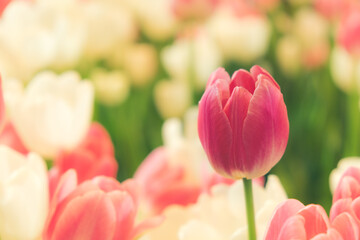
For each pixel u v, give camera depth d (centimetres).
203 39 214
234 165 87
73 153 104
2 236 90
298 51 241
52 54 151
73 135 107
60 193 89
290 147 212
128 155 203
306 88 240
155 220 91
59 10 170
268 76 86
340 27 193
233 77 87
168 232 100
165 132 127
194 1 235
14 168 92
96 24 209
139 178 110
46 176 91
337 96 231
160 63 244
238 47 234
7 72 139
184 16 238
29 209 90
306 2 265
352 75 189
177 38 228
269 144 86
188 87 214
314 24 242
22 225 90
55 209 88
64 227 87
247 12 236
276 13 263
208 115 86
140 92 230
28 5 151
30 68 143
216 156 87
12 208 89
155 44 247
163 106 215
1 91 91
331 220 85
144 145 216
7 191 89
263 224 94
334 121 223
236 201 97
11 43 139
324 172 199
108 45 213
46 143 106
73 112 106
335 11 244
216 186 100
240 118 86
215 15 240
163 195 106
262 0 261
